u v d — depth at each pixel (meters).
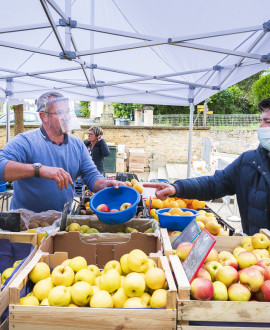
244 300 1.33
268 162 2.30
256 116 23.19
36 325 1.25
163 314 1.24
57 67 5.76
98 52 3.35
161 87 6.64
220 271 1.45
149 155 13.69
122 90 6.82
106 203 2.54
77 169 2.90
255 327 1.25
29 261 1.67
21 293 1.45
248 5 3.02
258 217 2.32
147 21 3.82
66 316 1.24
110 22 4.21
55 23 3.15
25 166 2.18
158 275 1.42
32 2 3.39
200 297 1.27
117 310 1.24
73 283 1.50
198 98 6.60
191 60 4.85
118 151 12.74
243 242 1.97
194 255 1.43
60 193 2.73
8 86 6.46
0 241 1.90
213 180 2.55
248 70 4.35
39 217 2.45
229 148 21.75
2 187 5.67
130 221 2.43
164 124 20.64
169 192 2.44
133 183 3.59
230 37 3.79
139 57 5.05
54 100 2.47
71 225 2.29
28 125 13.07
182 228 2.27
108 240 2.03
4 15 3.70
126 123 20.09
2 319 1.36
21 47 3.42
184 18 3.53
